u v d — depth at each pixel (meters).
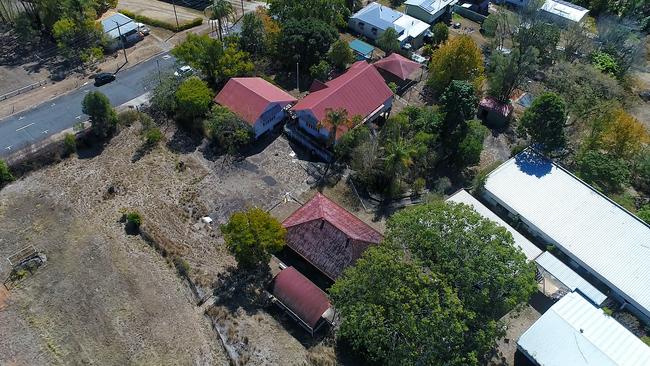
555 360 44.59
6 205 56.53
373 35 93.38
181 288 49.84
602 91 77.56
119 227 55.19
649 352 45.16
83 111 63.97
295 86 78.88
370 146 61.47
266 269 52.28
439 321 38.19
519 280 40.75
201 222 56.62
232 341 45.78
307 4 84.69
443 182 61.78
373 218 59.56
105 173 61.34
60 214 56.09
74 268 50.81
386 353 41.03
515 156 64.19
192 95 65.44
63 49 77.88
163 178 61.28
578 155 67.81
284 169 64.31
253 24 80.00
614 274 52.12
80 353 44.34
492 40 92.06
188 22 91.88
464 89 62.75
